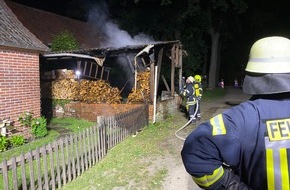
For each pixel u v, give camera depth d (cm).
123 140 798
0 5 1015
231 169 123
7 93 782
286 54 123
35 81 891
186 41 2292
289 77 120
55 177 496
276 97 122
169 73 1769
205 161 118
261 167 114
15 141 769
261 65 124
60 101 1183
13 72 801
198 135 121
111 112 1100
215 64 2570
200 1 2295
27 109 855
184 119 1131
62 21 2022
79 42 1911
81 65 1240
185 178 519
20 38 842
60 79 1195
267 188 114
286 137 113
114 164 602
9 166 402
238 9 2233
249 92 126
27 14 1769
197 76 1054
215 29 2522
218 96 2041
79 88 1163
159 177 524
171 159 626
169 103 1217
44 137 870
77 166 544
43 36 1672
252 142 116
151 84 1049
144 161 614
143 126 970
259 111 119
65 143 512
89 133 594
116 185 493
